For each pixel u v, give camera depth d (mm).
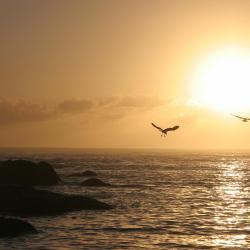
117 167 182000
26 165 98500
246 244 49844
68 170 156500
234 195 92625
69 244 48219
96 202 69188
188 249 47438
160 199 83750
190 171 165625
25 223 52719
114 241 50062
